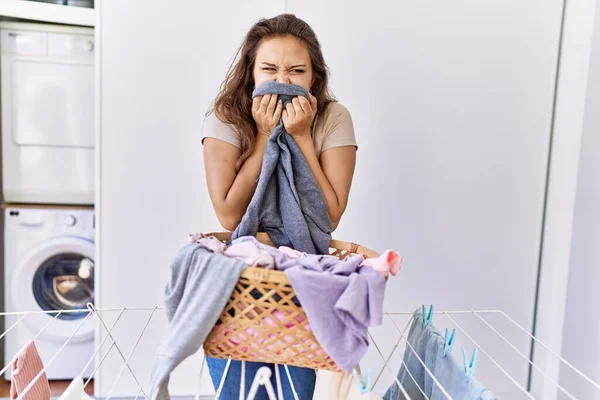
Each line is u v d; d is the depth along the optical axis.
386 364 0.90
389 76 1.52
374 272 0.68
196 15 1.54
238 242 0.81
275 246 0.92
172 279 0.74
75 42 1.83
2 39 1.79
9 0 1.67
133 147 1.57
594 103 1.44
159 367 0.69
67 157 1.88
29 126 1.84
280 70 0.88
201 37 1.54
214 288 0.67
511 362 1.66
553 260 1.57
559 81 1.56
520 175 1.60
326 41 1.49
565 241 1.52
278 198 0.92
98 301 1.61
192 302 0.69
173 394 1.65
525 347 1.65
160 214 1.60
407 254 1.60
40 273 1.89
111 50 1.53
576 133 1.47
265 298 0.67
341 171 0.94
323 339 0.65
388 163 1.56
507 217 1.61
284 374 0.89
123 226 1.59
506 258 1.63
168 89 1.56
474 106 1.56
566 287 1.51
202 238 0.79
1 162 1.92
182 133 1.58
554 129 1.58
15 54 1.80
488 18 1.53
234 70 0.97
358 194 1.56
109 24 1.52
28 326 1.83
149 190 1.59
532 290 1.64
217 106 0.94
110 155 1.56
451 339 0.82
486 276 1.63
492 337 1.65
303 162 0.89
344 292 0.65
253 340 0.69
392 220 1.58
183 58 1.55
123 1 1.51
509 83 1.56
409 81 1.53
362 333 0.66
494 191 1.60
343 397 0.86
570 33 1.51
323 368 0.72
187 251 0.72
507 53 1.54
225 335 0.71
